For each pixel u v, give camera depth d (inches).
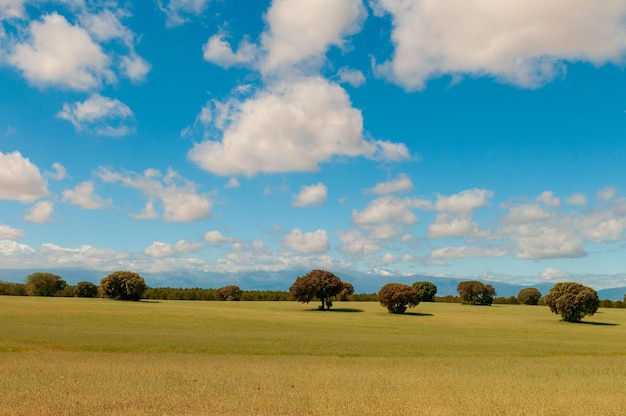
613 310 5310.0
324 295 4156.0
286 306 4722.0
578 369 1093.1
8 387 738.2
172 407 624.4
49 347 1392.7
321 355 1357.0
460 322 3026.6
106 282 4972.9
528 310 4731.8
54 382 794.2
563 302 3230.8
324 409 621.6
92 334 1744.6
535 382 888.9
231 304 5009.8
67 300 4485.7
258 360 1194.6
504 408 647.8
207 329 2158.0
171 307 3917.3
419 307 5113.2
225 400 670.5
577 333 2379.4
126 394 698.2
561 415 617.0
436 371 1027.9
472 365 1148.5
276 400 675.4
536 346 1713.8
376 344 1651.1
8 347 1357.0
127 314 2950.3
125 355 1258.6
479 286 5890.8
